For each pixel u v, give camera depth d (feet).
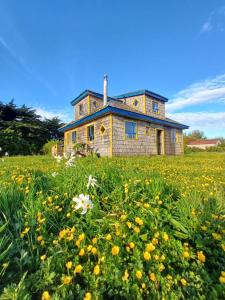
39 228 5.72
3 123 85.15
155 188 7.98
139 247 5.13
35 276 4.49
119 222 5.87
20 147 79.05
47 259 4.75
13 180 9.96
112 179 9.04
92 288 4.27
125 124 44.50
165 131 57.67
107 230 5.93
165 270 4.66
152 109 57.93
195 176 14.62
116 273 4.43
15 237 5.79
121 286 4.29
